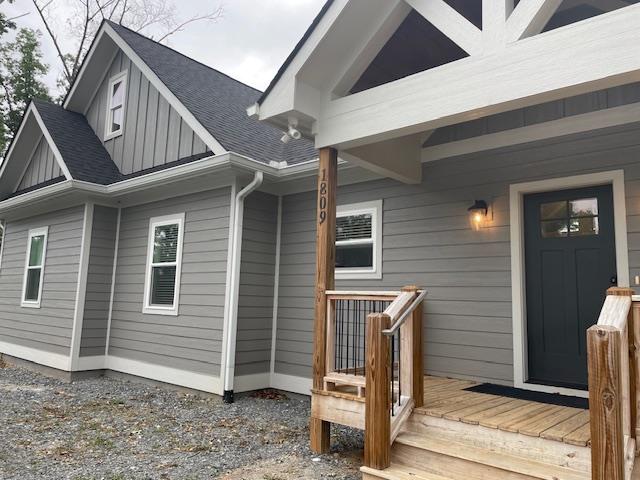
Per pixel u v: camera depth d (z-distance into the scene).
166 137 7.70
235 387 6.23
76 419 5.22
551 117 4.61
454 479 3.08
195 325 6.69
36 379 7.75
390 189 5.74
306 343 6.39
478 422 3.26
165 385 6.95
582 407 3.70
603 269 4.27
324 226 4.21
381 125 3.88
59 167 8.98
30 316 8.97
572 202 4.52
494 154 4.94
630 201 4.09
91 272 7.91
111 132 8.96
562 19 4.52
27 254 9.46
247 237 6.54
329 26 3.95
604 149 4.27
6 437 4.52
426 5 3.65
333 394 3.96
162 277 7.36
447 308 5.07
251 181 6.65
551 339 4.49
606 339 2.29
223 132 7.07
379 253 5.72
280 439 4.55
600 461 2.26
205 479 3.56
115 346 7.85
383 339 3.34
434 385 4.58
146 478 3.56
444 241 5.19
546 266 4.59
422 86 3.65
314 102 4.28
